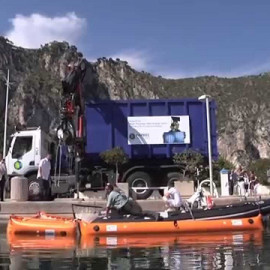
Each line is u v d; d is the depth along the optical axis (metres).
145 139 23.86
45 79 149.62
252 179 27.77
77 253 10.97
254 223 14.84
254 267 8.98
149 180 23.14
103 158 23.09
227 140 177.75
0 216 18.33
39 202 18.47
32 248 11.85
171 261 9.71
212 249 11.18
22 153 22.31
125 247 11.84
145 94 188.50
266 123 179.38
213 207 15.52
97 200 19.47
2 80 134.12
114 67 192.62
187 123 23.92
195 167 23.02
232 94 195.88
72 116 23.41
